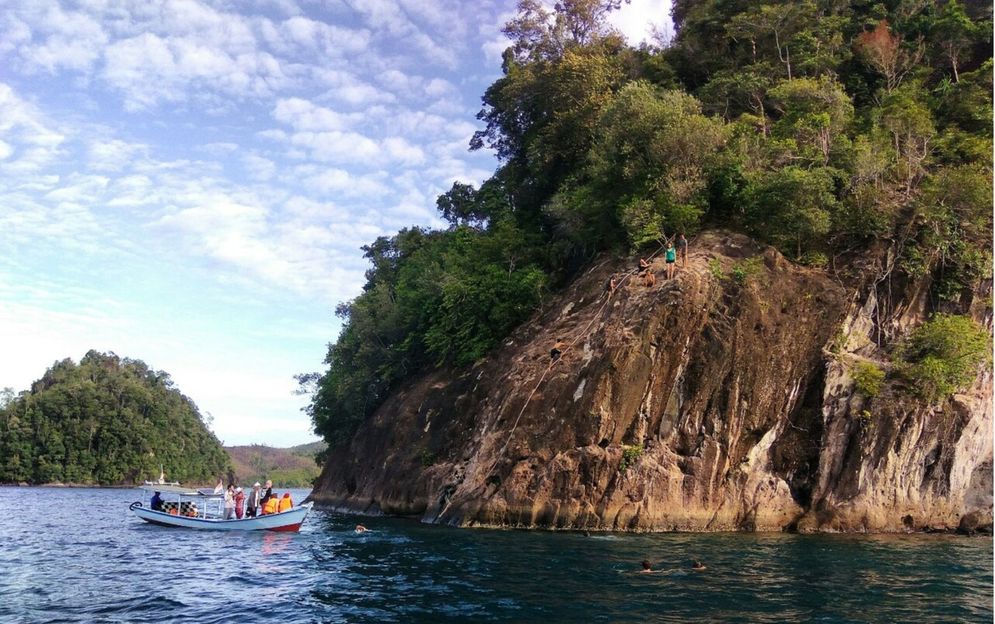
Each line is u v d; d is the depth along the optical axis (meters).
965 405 31.03
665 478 28.67
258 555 23.53
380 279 66.00
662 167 37.44
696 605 14.74
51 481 126.56
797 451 30.86
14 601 16.30
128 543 28.00
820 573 18.75
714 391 29.92
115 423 134.62
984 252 34.31
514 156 58.47
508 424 32.69
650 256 35.34
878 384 30.42
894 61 46.25
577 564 19.91
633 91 39.25
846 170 36.12
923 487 31.14
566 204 42.62
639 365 29.44
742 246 33.72
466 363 43.34
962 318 32.38
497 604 14.97
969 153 37.31
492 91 59.06
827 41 47.50
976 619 13.82
